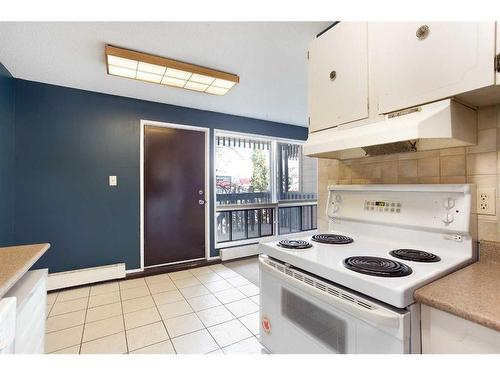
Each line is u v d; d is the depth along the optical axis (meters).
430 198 1.21
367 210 1.47
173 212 3.42
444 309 0.73
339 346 0.93
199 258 3.62
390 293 0.79
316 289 1.00
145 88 2.79
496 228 1.07
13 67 2.29
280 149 4.52
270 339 1.30
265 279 1.34
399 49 1.10
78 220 2.82
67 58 2.12
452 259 1.07
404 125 1.00
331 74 1.42
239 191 4.10
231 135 3.97
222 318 2.15
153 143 3.28
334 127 1.40
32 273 1.33
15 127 2.53
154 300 2.48
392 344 0.77
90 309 2.30
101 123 2.93
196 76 2.37
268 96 3.04
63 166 2.75
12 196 2.50
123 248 3.06
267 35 1.81
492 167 1.08
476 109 1.12
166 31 1.75
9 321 0.84
